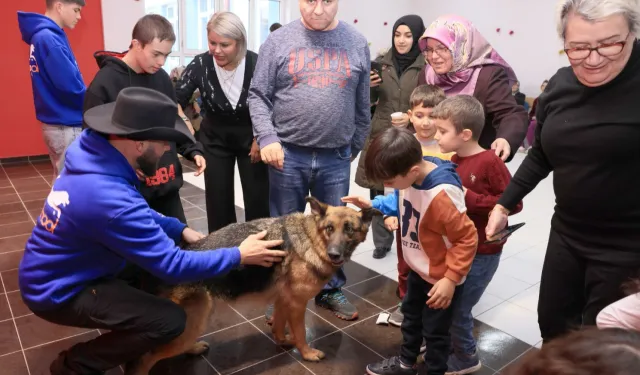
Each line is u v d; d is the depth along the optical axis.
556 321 1.88
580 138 1.55
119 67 2.70
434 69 2.80
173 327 2.03
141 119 1.77
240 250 2.09
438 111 2.24
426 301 2.07
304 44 2.58
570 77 1.63
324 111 2.61
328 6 2.48
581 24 1.39
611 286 1.62
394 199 2.37
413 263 2.10
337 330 2.86
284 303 2.44
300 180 2.80
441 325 2.09
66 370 2.05
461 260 1.89
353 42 2.68
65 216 1.82
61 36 4.03
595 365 0.60
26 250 1.96
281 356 2.60
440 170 1.89
